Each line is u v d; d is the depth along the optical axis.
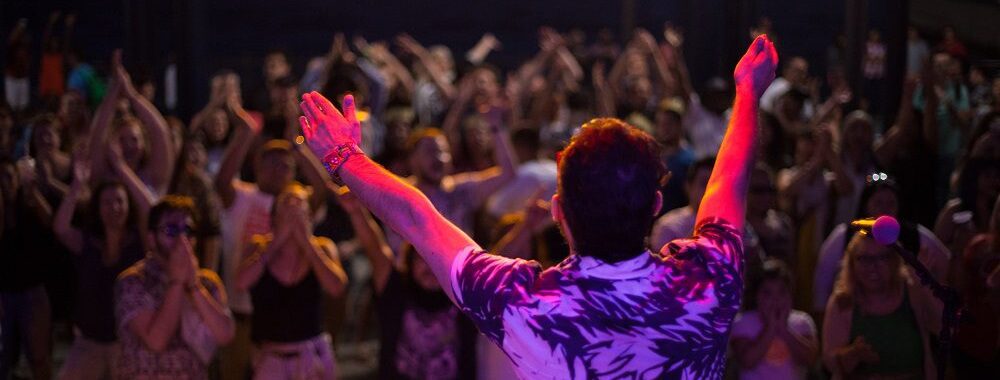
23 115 9.58
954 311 2.32
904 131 7.00
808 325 4.92
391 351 5.11
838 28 19.45
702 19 10.71
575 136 1.76
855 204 6.57
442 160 6.11
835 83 9.30
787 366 4.66
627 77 10.85
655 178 1.71
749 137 1.84
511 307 1.66
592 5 21.50
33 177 6.11
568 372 1.64
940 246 4.72
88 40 17.69
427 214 1.75
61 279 6.14
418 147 6.12
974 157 5.63
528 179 6.64
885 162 6.98
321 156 1.82
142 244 5.23
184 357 4.52
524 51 20.73
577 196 1.69
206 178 5.93
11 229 5.83
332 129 1.82
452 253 1.72
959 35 10.38
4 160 5.80
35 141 6.93
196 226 4.59
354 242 7.11
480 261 1.71
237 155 6.21
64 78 10.91
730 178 1.80
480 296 1.69
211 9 20.30
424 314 5.06
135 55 8.87
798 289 6.44
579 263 1.69
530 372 1.68
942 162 8.11
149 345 4.43
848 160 6.65
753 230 5.66
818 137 6.55
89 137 5.83
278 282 4.95
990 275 4.35
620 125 1.74
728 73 9.98
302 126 1.85
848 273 4.49
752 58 1.90
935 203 7.02
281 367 4.98
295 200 4.95
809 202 6.47
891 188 5.36
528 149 7.02
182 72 8.99
